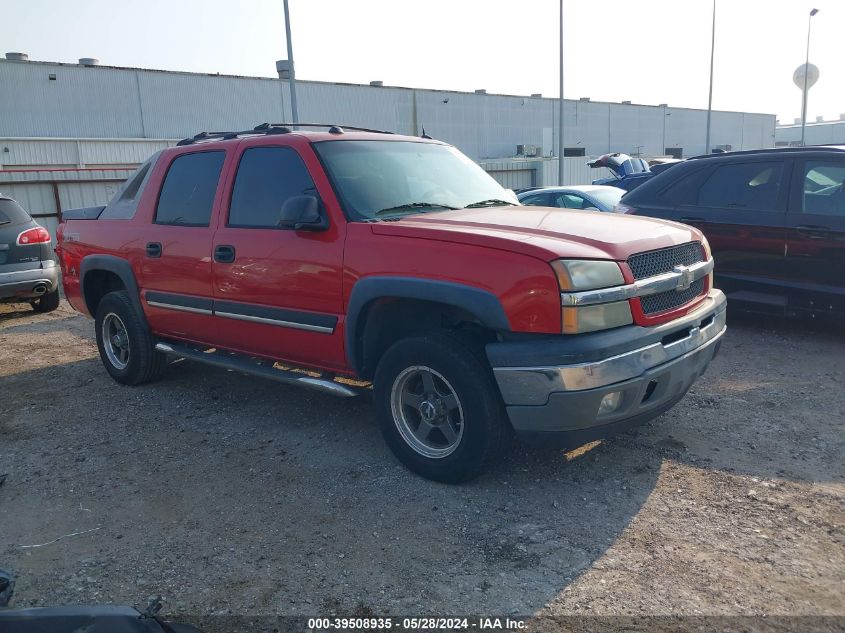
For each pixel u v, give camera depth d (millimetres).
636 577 3111
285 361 4801
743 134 72750
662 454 4328
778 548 3289
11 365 7219
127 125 37781
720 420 4836
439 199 4656
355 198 4309
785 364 6039
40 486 4309
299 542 3535
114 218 5961
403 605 2996
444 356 3770
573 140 56531
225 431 5062
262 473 4340
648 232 3988
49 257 9773
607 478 4043
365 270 4023
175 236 5254
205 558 3436
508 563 3266
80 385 6355
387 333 4297
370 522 3689
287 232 4461
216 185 5062
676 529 3488
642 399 3713
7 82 34469
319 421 5164
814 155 6586
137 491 4188
